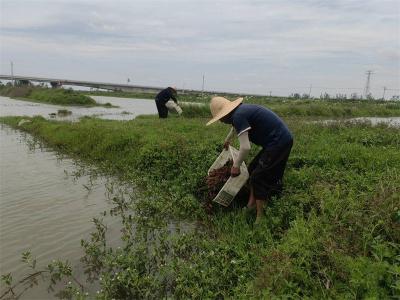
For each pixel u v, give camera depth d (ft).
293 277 13.24
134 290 15.17
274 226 18.19
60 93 160.56
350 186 19.44
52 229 20.76
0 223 21.47
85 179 30.53
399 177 18.45
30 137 51.72
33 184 29.04
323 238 14.39
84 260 17.60
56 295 15.17
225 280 15.02
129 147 35.27
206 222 21.07
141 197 24.81
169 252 17.97
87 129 43.98
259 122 18.28
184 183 24.79
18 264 17.28
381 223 14.30
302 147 27.27
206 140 31.32
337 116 91.61
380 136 31.78
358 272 12.15
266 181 18.78
